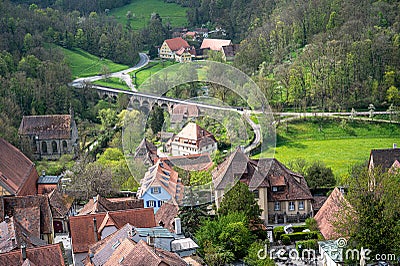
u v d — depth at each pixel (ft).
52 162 569.23
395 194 281.13
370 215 274.77
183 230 287.48
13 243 258.78
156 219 292.40
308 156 553.23
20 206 311.88
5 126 572.51
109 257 232.73
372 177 293.43
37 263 228.43
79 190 391.04
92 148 588.91
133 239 241.35
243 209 307.17
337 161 533.14
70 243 321.32
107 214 284.41
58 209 351.87
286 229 319.06
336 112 651.25
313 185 384.68
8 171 375.25
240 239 285.02
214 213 307.58
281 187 348.18
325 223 313.73
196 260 247.09
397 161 359.46
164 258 214.48
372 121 627.87
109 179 394.11
